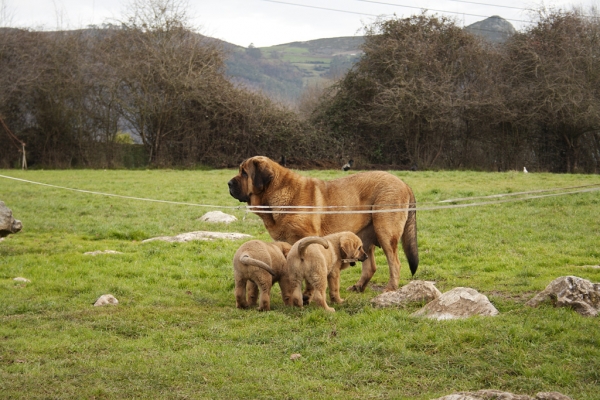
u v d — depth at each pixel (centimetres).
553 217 1695
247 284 916
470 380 604
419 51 4091
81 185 2714
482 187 2477
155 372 625
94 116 4022
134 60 3966
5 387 585
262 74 9950
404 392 581
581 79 3853
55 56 3909
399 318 785
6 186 2661
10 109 3897
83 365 648
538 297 832
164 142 4088
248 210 969
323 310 823
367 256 920
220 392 582
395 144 4275
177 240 1433
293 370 640
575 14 4053
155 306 905
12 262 1191
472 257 1254
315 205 965
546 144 4125
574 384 585
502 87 4025
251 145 4162
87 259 1224
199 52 4159
